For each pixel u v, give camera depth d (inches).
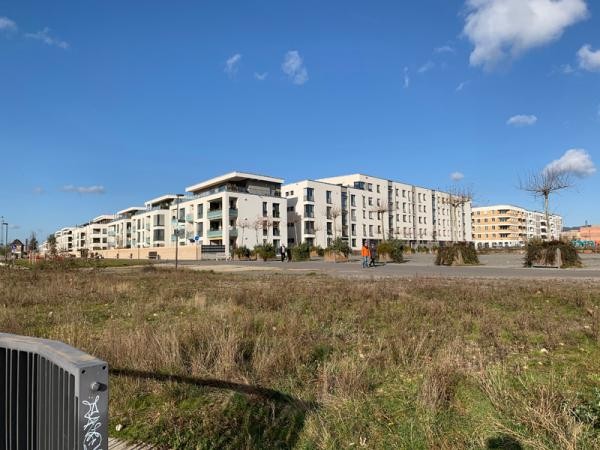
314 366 191.2
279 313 326.0
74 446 64.9
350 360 188.9
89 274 873.5
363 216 3526.1
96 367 65.9
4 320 315.0
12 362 81.0
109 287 563.5
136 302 417.4
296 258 1692.9
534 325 269.0
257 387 164.4
